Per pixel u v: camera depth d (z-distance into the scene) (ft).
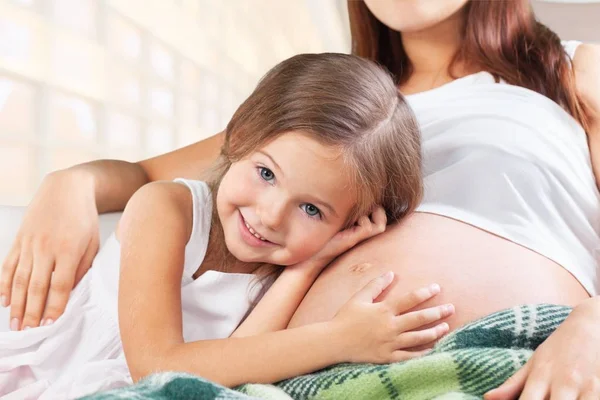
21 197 4.33
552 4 5.88
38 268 3.09
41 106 4.49
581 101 3.73
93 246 3.31
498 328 2.27
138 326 2.65
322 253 3.12
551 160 3.36
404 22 3.83
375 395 2.02
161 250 2.86
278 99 2.91
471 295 2.82
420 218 3.24
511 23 3.92
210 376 2.48
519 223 3.20
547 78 3.79
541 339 2.28
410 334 2.52
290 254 2.92
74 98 4.79
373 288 2.74
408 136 3.20
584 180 3.50
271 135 2.82
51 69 4.55
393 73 4.34
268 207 2.78
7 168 4.27
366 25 4.44
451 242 3.05
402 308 2.60
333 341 2.48
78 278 3.23
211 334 3.20
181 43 5.99
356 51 4.55
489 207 3.27
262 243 2.87
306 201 2.81
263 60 7.32
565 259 3.16
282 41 7.65
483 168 3.34
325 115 2.83
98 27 5.00
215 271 3.22
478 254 3.00
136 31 5.43
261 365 2.46
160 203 3.05
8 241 3.29
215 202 3.25
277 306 3.05
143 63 5.50
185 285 3.21
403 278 2.88
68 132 4.73
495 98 3.62
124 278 2.80
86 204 3.35
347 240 3.10
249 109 3.00
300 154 2.76
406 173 3.18
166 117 5.84
